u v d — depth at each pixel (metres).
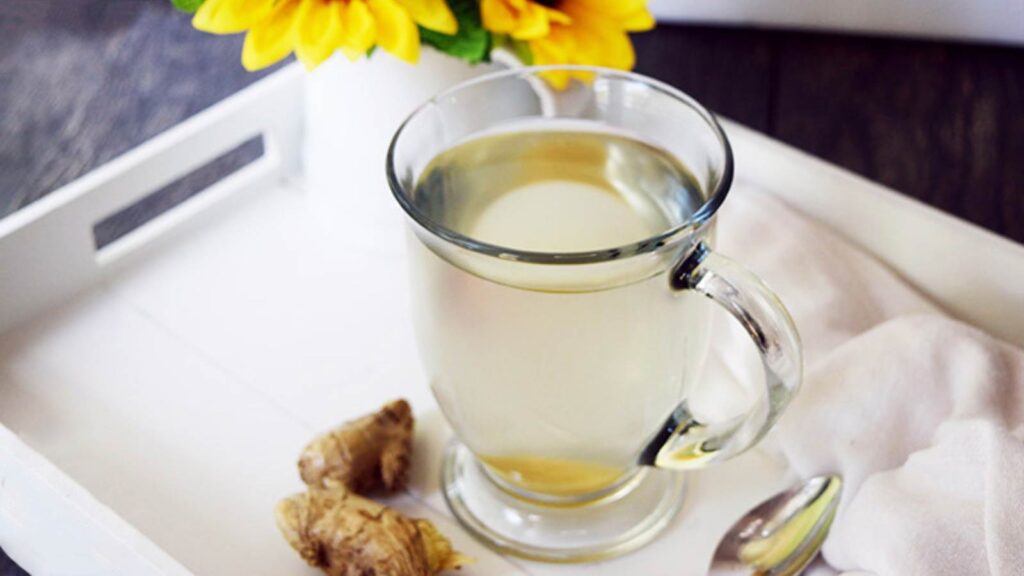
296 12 0.53
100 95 0.87
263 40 0.53
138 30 0.94
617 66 0.58
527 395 0.46
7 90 0.87
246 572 0.50
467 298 0.45
